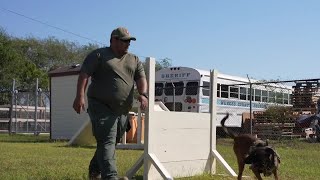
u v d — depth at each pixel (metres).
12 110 26.17
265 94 29.91
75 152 12.85
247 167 9.95
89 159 10.62
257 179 7.99
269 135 24.59
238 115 26.92
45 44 57.19
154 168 7.49
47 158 10.70
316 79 18.45
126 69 6.32
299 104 26.53
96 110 6.17
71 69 21.97
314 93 26.03
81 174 7.78
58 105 22.23
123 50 6.31
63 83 22.08
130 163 9.99
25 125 27.72
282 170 9.88
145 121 7.41
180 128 8.05
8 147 14.43
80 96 6.06
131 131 17.22
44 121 28.64
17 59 40.78
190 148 8.30
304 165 11.37
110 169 6.12
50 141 19.77
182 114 8.09
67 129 21.83
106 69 6.18
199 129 8.55
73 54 58.88
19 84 40.53
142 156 7.51
